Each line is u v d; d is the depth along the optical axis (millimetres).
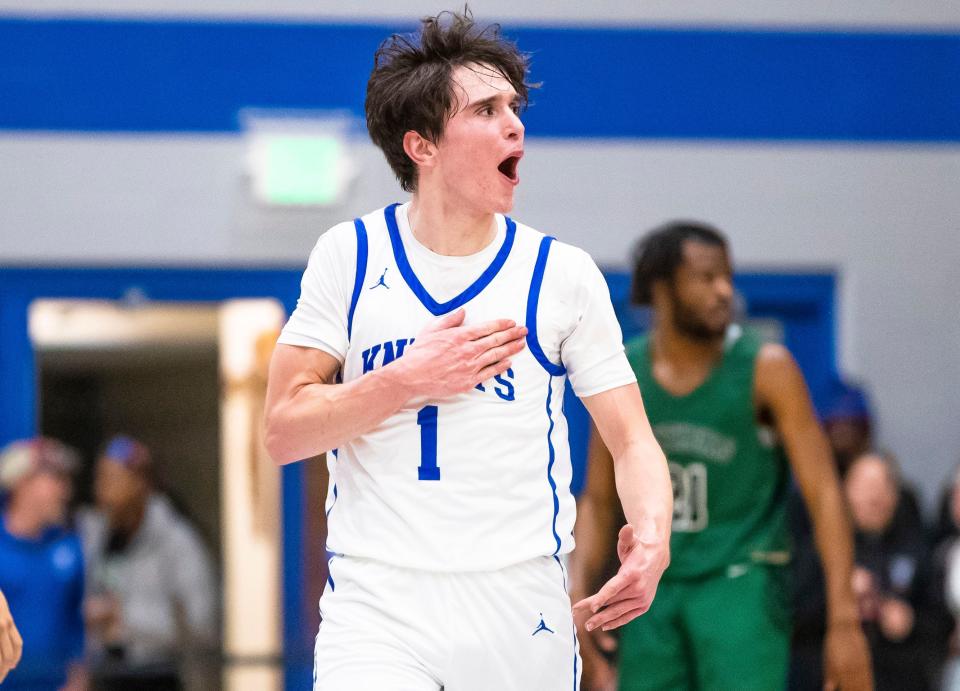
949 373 18125
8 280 17484
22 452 14852
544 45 17750
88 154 17391
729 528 9414
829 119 18047
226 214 17500
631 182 17859
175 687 13969
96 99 17391
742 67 17922
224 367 17797
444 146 6305
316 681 6453
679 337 9406
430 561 6285
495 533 6324
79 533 15609
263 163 17391
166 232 17469
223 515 17797
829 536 9336
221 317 17750
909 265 18125
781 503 9562
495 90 6281
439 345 6145
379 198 17609
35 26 17297
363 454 6414
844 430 15211
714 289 9289
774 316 18250
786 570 9547
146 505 16266
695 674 9484
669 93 17875
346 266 6488
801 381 9336
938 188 18125
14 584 14664
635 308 9734
